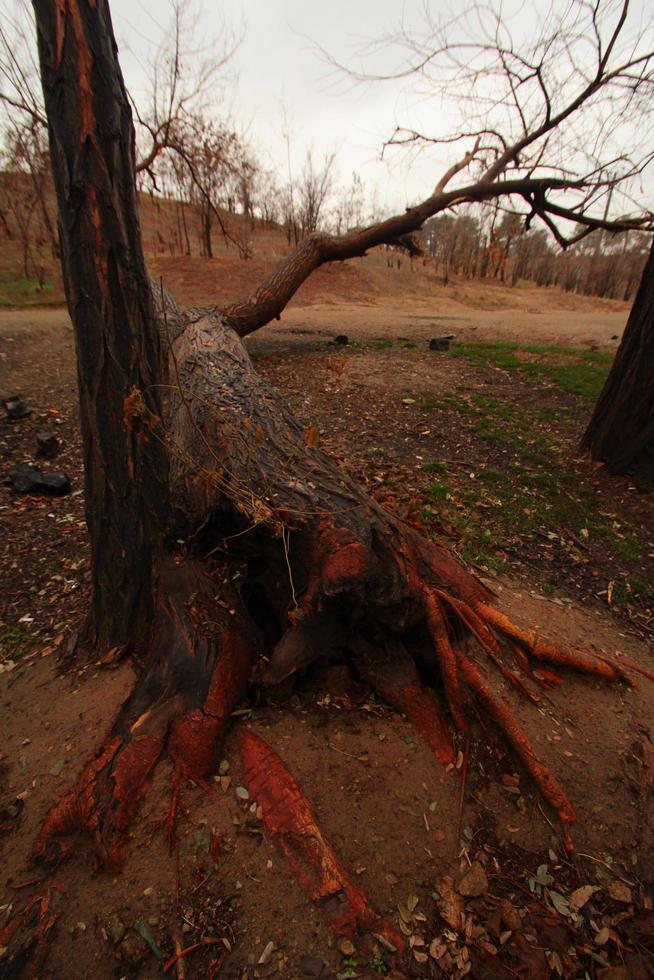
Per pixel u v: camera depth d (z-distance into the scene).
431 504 4.78
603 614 3.69
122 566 2.65
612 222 7.40
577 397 8.05
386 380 8.45
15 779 2.17
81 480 5.21
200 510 2.85
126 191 2.31
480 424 6.81
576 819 2.20
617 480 5.46
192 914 1.79
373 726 2.42
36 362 8.42
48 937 1.73
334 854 1.95
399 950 1.76
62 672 2.73
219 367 4.32
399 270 28.84
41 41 2.06
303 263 8.89
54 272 17.61
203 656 2.41
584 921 1.90
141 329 2.46
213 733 2.23
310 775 2.19
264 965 1.69
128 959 1.69
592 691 2.83
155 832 1.97
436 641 2.50
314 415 6.92
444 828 2.10
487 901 1.91
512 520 4.68
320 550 2.36
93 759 2.16
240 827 2.00
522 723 2.53
